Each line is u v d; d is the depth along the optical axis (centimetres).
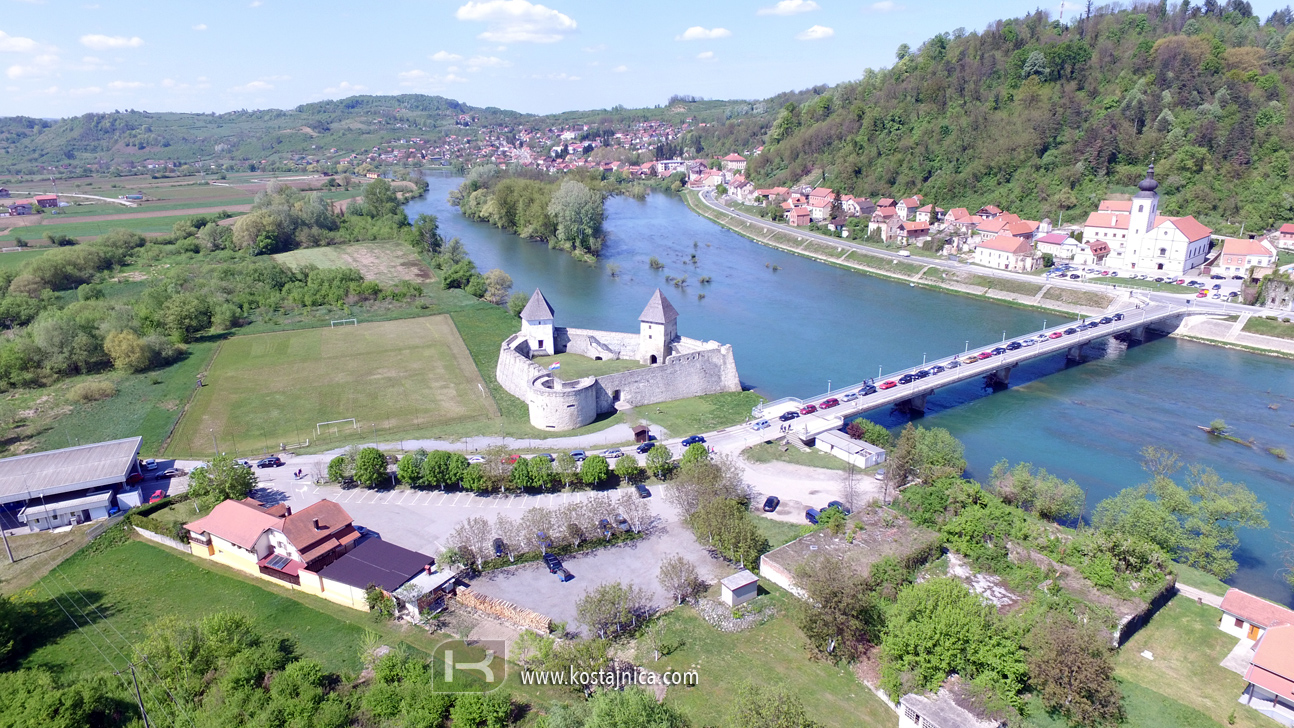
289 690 6475
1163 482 9700
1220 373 16650
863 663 7238
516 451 12019
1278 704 6588
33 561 9294
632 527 9581
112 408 14362
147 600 8444
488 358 17188
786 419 13038
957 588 7281
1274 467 12131
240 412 14062
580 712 6091
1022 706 6631
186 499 10544
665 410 14000
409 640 7575
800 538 9162
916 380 14750
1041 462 12350
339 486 11000
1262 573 9181
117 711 6372
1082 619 7512
